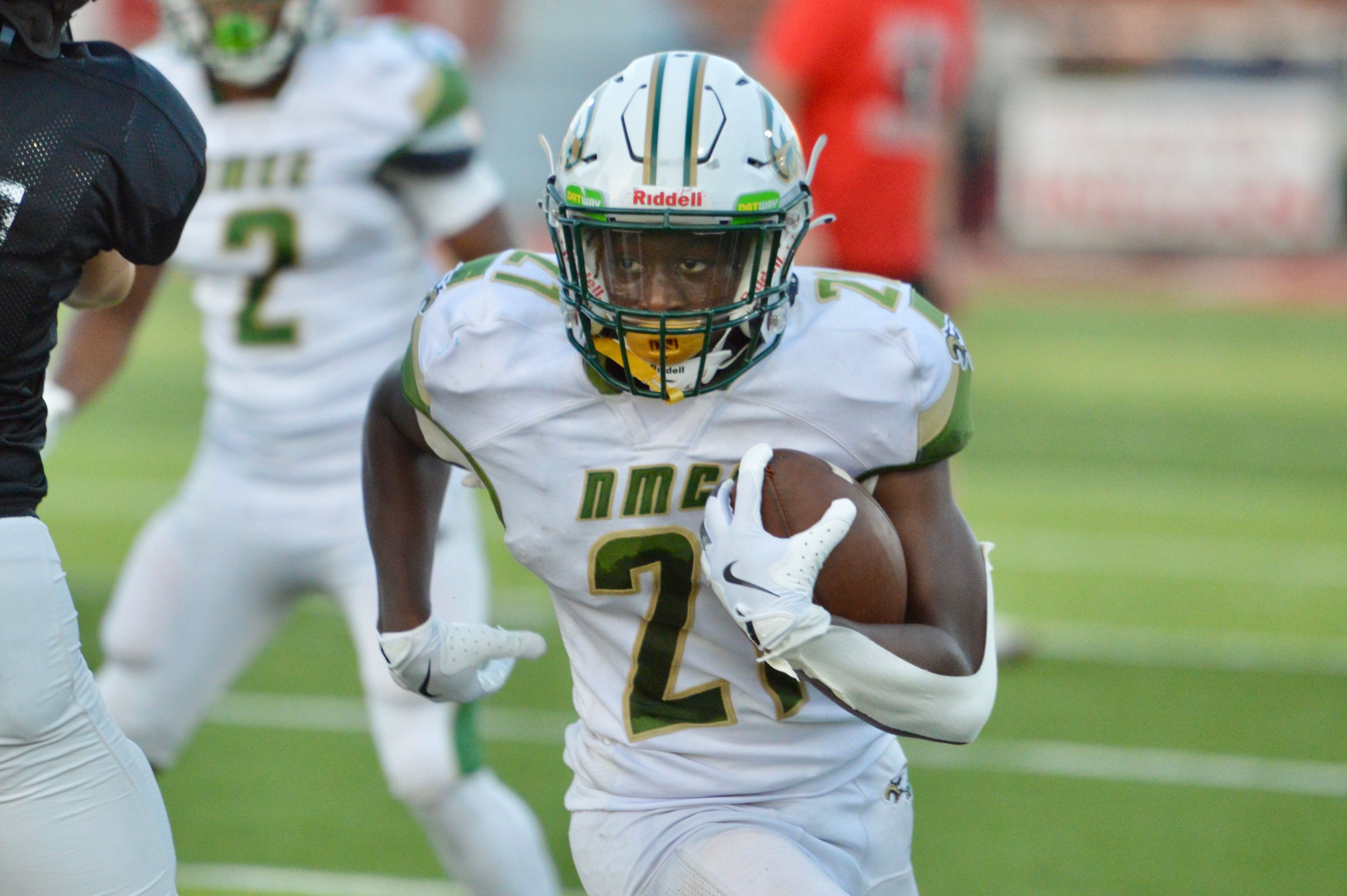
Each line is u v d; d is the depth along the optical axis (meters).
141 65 7.11
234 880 11.70
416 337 7.41
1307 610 19.98
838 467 7.06
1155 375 39.59
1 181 6.52
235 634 11.28
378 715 10.23
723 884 6.80
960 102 18.06
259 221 11.02
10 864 6.87
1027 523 24.95
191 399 34.59
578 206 6.65
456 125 11.36
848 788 7.57
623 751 7.46
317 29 11.12
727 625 7.27
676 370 6.86
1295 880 11.90
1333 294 55.19
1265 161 54.88
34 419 6.93
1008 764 14.38
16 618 6.67
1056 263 56.69
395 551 7.79
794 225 6.91
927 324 7.14
